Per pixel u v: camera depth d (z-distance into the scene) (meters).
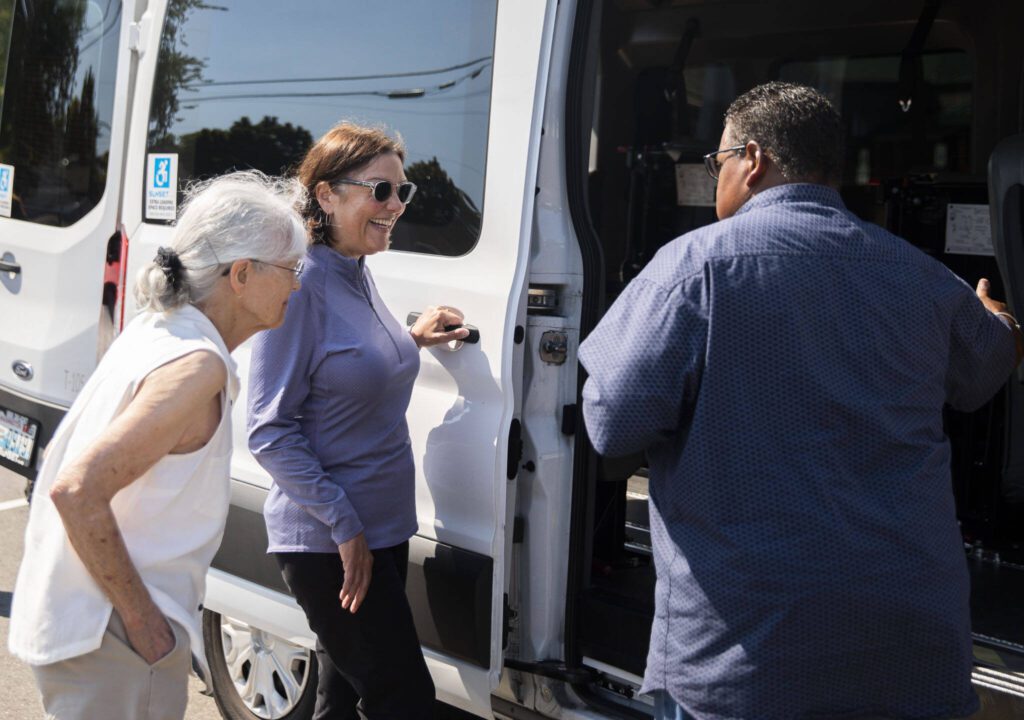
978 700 2.14
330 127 3.39
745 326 2.04
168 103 3.92
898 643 2.04
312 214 2.71
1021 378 2.68
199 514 2.10
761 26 4.65
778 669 2.01
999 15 4.16
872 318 2.07
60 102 4.43
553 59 2.84
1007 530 3.58
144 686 2.05
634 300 2.14
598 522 3.27
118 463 1.93
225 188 2.17
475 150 2.96
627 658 2.79
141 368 2.02
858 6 4.43
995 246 2.81
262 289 2.15
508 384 2.81
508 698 3.01
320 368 2.65
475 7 3.00
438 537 3.00
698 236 2.14
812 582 2.00
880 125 4.53
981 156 4.28
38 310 4.39
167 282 2.08
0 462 4.50
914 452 2.07
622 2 4.84
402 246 3.16
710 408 2.05
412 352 2.79
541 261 2.86
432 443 3.01
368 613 2.70
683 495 2.10
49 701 2.07
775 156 2.18
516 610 2.93
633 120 4.95
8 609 4.55
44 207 4.45
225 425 2.10
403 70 3.18
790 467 2.03
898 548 2.03
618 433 2.09
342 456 2.69
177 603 2.10
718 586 2.04
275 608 3.37
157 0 4.03
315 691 3.45
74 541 1.93
